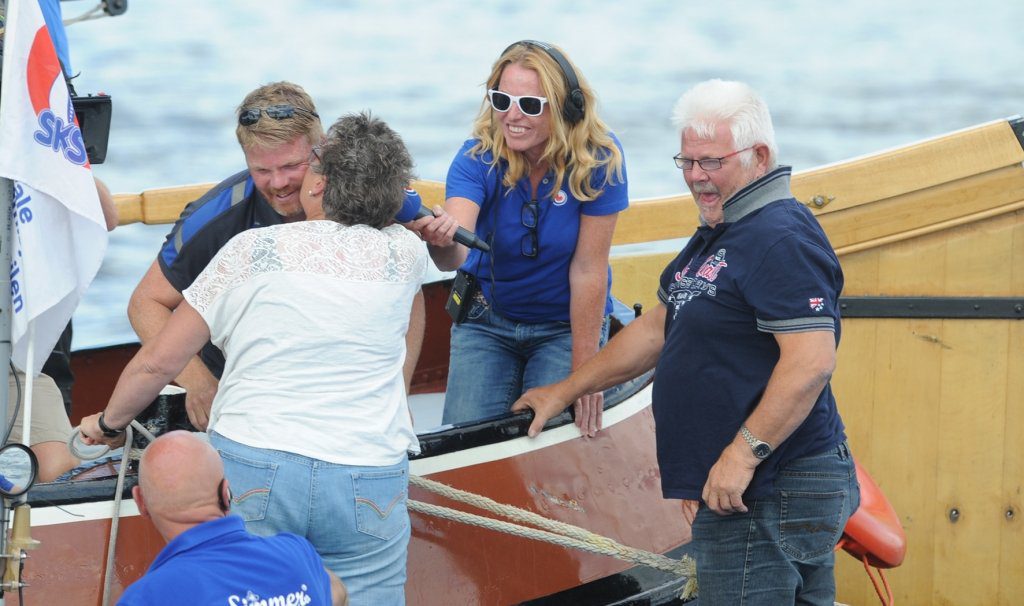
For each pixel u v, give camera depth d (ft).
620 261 67.87
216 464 31.89
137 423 38.83
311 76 222.28
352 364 35.42
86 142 37.70
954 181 61.11
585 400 47.26
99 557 38.96
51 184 34.37
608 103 202.18
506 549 44.80
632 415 49.19
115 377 59.98
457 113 197.16
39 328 36.42
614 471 47.52
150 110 189.88
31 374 34.99
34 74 33.99
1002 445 61.87
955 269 61.72
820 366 36.76
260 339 35.09
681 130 38.93
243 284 35.19
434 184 69.36
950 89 222.28
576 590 45.78
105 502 39.27
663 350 40.42
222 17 270.46
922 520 63.00
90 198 35.14
